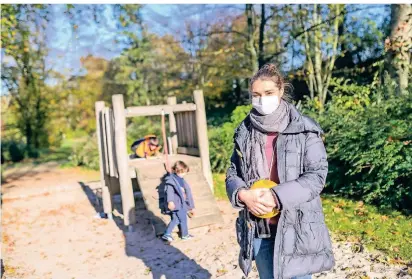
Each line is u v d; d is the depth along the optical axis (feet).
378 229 19.31
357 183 24.41
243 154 8.65
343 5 48.52
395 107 26.40
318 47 49.75
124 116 25.31
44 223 29.89
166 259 19.45
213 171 40.78
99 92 106.01
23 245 24.40
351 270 15.21
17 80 85.71
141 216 28.84
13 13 45.73
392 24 32.17
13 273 19.31
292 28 54.65
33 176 59.52
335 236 19.17
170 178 22.35
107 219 29.17
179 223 22.22
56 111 101.60
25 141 97.50
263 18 54.29
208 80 73.82
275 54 53.52
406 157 22.20
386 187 22.16
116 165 26.63
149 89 91.91
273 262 7.91
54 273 19.13
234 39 70.44
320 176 7.81
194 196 25.45
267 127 8.21
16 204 38.37
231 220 25.22
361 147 24.98
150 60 87.04
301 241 7.90
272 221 8.25
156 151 31.48
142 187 25.02
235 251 19.27
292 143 8.10
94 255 21.45
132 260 19.93
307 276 8.27
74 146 70.54
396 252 16.47
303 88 58.80
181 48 80.74
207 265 17.88
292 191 7.54
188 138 30.17
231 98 80.48
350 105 33.76
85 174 57.36
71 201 37.81
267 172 8.45
